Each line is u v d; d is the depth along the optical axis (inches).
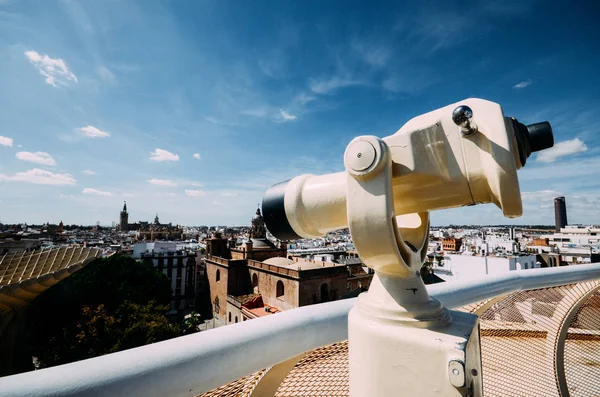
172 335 1018.7
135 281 1269.7
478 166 39.2
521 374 76.2
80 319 1023.6
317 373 54.4
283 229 53.7
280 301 1369.3
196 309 2065.7
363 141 39.6
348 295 1270.9
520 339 84.3
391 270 41.6
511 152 36.7
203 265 2532.0
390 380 36.8
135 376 29.9
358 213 39.8
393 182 44.2
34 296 692.7
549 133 41.4
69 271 705.6
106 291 1122.7
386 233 38.5
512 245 2016.5
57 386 26.5
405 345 35.9
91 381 27.8
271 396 48.4
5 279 668.1
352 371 41.7
